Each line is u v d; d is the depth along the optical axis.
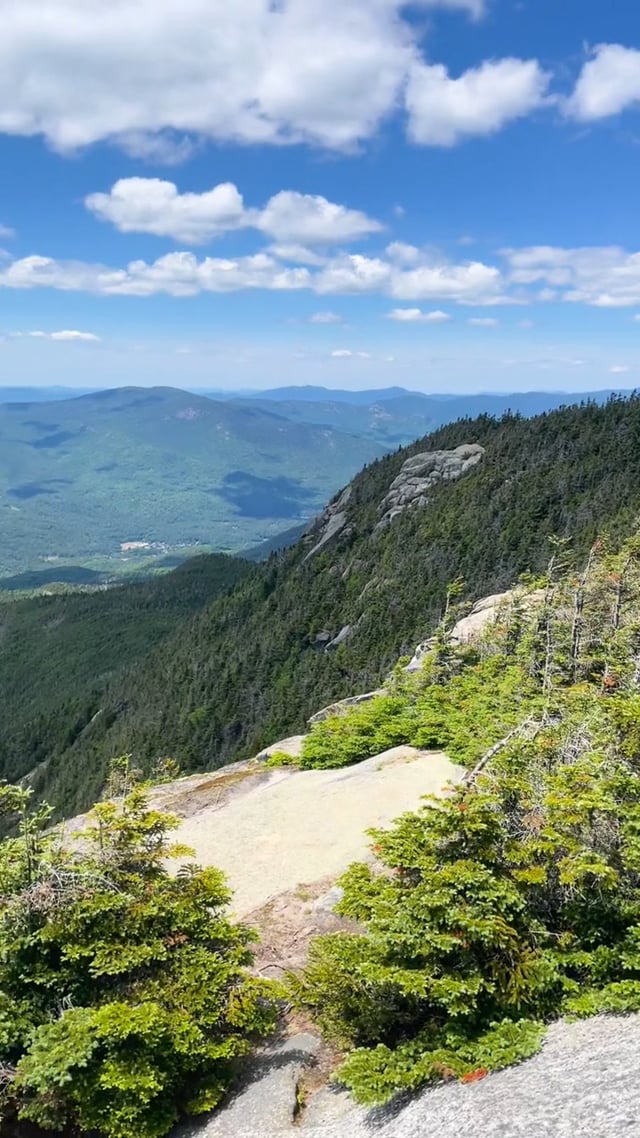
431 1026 8.26
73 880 9.89
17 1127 8.80
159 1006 8.80
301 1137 7.75
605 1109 5.73
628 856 8.77
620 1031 7.20
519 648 29.91
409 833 9.56
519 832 9.72
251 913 14.23
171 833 19.42
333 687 82.06
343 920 13.23
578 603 28.86
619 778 9.57
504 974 8.12
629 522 69.81
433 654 33.22
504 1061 7.38
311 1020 9.85
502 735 18.91
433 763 22.14
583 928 8.63
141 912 9.70
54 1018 9.04
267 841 18.19
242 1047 9.13
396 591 97.12
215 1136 8.29
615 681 22.80
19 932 9.48
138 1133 8.12
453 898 8.40
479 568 88.62
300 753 27.66
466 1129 6.35
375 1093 7.39
